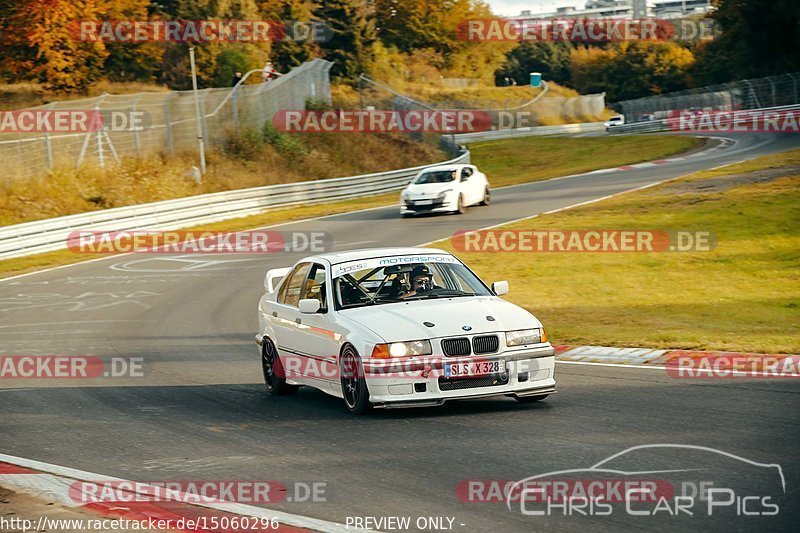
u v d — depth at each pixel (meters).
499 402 21.42
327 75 147.12
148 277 54.44
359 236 65.75
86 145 89.12
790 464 14.61
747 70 185.88
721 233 56.09
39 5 120.88
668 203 67.81
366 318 20.61
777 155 88.56
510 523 12.37
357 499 13.84
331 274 22.50
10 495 15.06
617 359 27.20
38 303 47.22
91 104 93.44
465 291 22.44
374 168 122.38
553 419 19.02
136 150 94.25
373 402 19.64
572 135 180.12
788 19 175.50
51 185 82.88
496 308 21.05
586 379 24.08
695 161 96.56
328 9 184.75
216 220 80.44
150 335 36.88
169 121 97.69
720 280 44.84
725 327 33.00
